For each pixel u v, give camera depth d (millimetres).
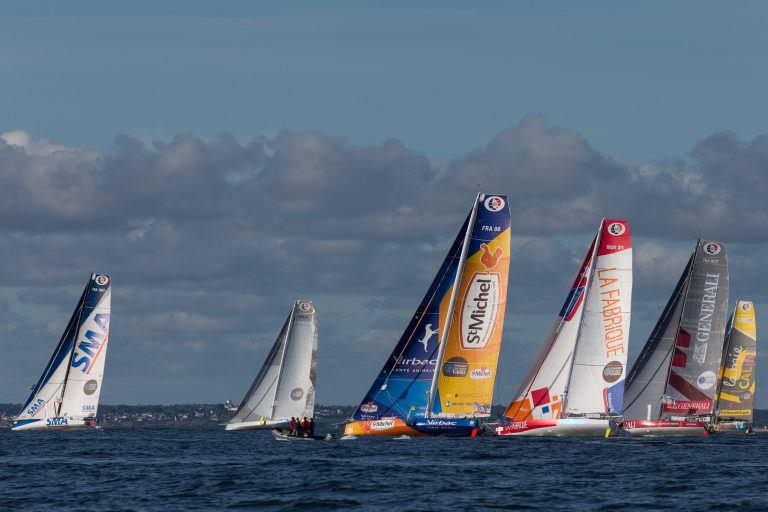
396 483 140625
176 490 135500
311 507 120125
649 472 155000
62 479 150375
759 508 118500
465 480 144000
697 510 117312
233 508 120188
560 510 117250
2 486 141750
